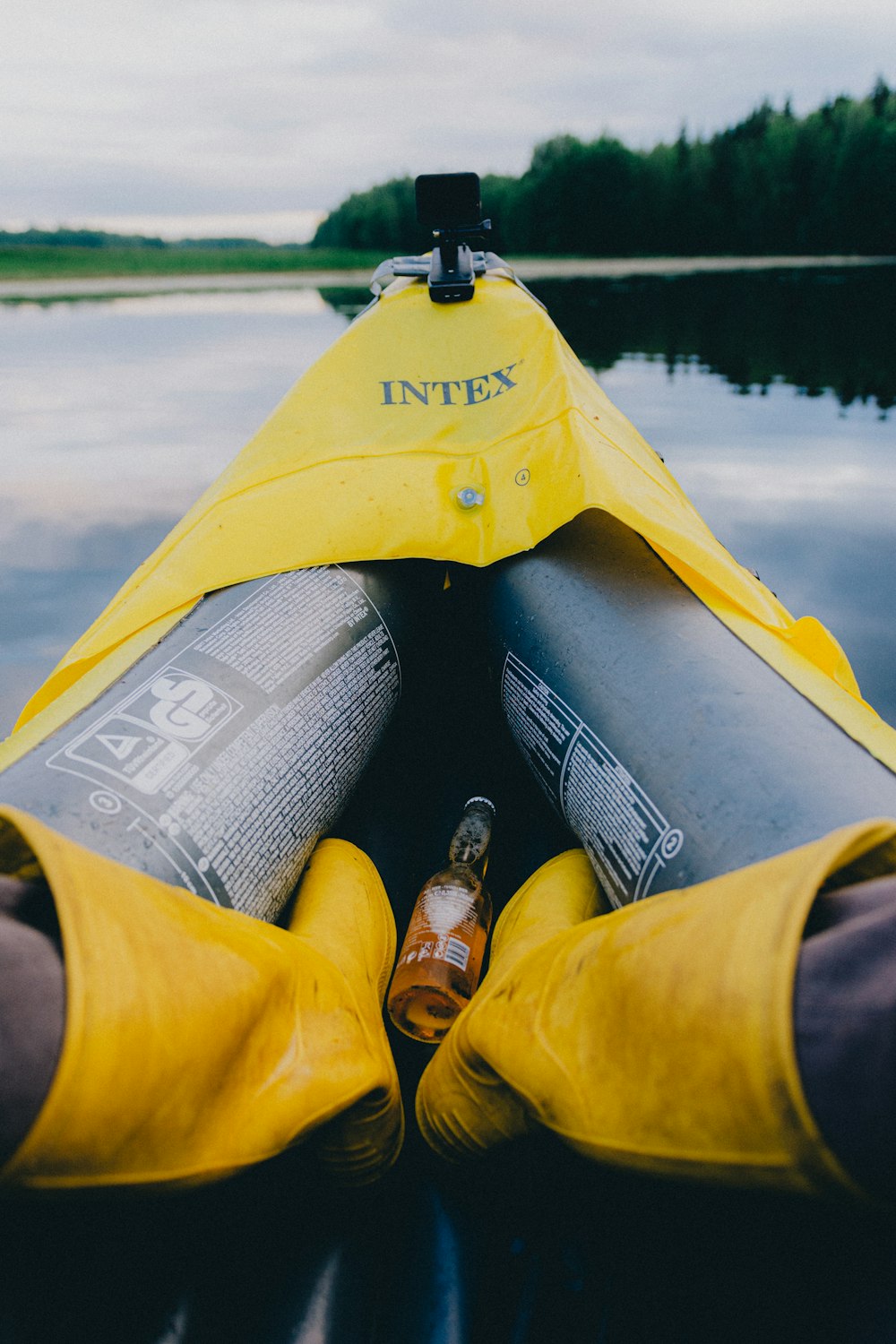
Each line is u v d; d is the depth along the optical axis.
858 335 5.82
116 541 2.64
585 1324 0.78
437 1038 1.07
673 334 6.10
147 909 0.59
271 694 1.07
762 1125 0.49
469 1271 0.83
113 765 0.89
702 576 1.21
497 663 1.35
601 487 1.29
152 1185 0.56
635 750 1.00
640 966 0.59
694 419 3.74
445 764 1.56
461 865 1.22
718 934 0.54
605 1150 0.62
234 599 1.21
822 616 2.00
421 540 1.35
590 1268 0.82
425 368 1.62
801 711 0.96
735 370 4.77
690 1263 0.75
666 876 0.88
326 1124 0.76
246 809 0.95
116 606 1.39
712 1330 0.71
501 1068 0.73
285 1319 0.73
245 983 0.64
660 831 0.91
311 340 6.60
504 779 1.52
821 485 2.86
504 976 0.83
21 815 0.53
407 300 1.71
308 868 1.11
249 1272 0.76
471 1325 0.79
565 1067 0.65
